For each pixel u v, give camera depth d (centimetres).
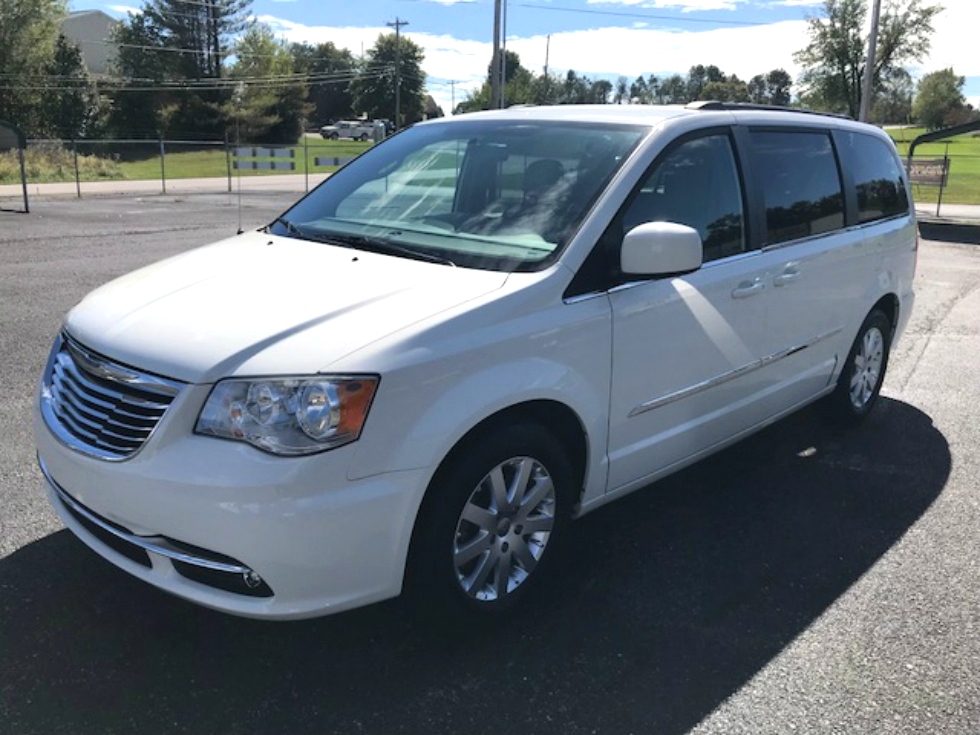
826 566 371
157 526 261
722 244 391
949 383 657
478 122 419
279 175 3934
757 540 393
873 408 577
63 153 3491
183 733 258
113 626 308
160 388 263
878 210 529
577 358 316
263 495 248
